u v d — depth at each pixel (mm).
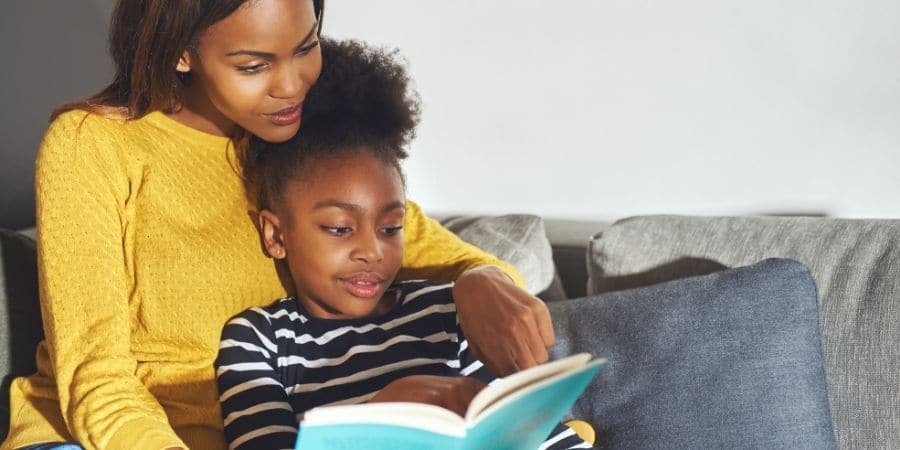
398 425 801
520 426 891
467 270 1283
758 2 1708
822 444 1340
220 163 1234
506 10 1843
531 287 1604
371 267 1204
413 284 1304
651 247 1575
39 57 1911
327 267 1200
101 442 1027
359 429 796
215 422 1193
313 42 1125
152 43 1124
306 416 776
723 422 1352
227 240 1225
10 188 1910
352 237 1196
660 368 1396
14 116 1900
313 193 1191
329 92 1251
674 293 1439
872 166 1713
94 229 1133
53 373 1243
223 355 1186
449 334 1267
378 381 1219
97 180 1156
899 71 1664
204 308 1195
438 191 1970
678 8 1749
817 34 1691
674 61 1771
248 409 1140
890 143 1696
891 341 1394
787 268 1420
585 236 1811
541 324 1114
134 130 1198
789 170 1754
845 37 1680
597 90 1825
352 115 1244
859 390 1394
